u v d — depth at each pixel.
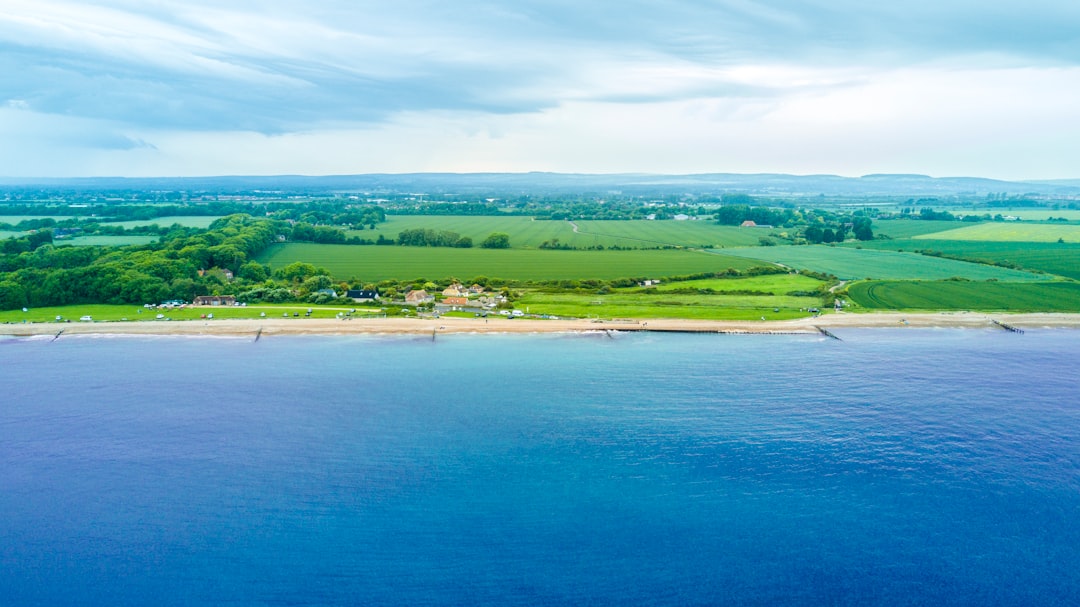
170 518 91.50
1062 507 93.44
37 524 90.50
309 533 88.12
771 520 90.62
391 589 78.38
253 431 116.19
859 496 95.94
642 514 91.69
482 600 76.50
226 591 78.19
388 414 123.00
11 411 125.50
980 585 79.06
